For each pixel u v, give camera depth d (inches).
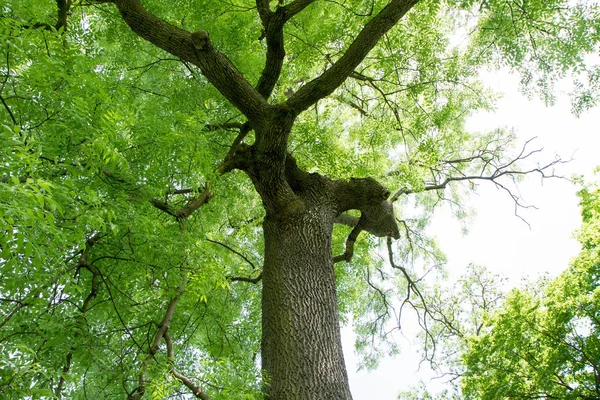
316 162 364.8
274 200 252.7
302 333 215.8
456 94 428.8
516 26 335.6
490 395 454.0
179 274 210.8
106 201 177.6
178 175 253.9
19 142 116.1
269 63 261.3
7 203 105.0
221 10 285.4
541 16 326.3
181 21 290.8
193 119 213.8
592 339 430.9
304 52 328.5
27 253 113.0
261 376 200.7
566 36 335.3
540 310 464.4
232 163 253.8
